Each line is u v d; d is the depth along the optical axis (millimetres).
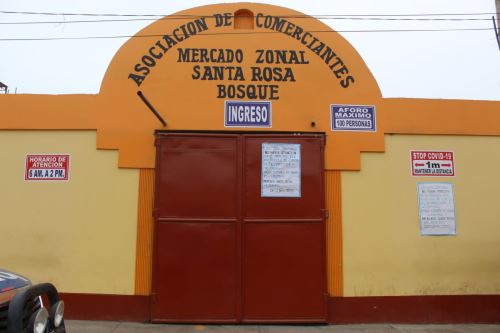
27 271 7488
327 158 7875
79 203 7656
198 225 7566
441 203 7934
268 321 7410
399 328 7418
